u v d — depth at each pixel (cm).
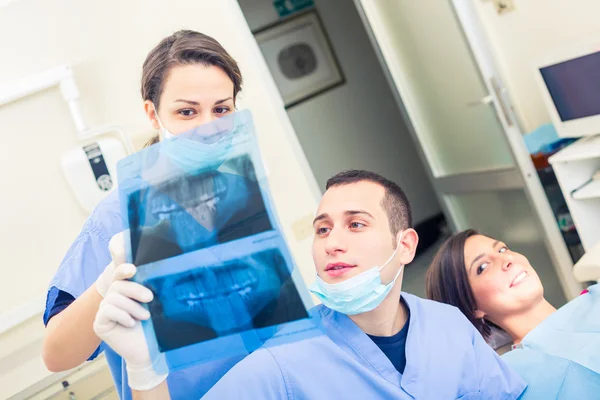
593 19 236
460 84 260
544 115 270
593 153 206
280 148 214
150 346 77
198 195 80
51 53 187
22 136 182
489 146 262
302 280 80
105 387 170
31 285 182
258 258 79
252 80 210
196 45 106
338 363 93
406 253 97
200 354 78
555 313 137
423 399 94
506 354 127
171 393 105
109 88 192
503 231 275
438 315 105
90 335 95
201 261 78
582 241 227
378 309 95
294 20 381
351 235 91
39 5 186
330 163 395
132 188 81
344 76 397
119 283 77
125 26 194
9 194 181
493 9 271
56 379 167
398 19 278
